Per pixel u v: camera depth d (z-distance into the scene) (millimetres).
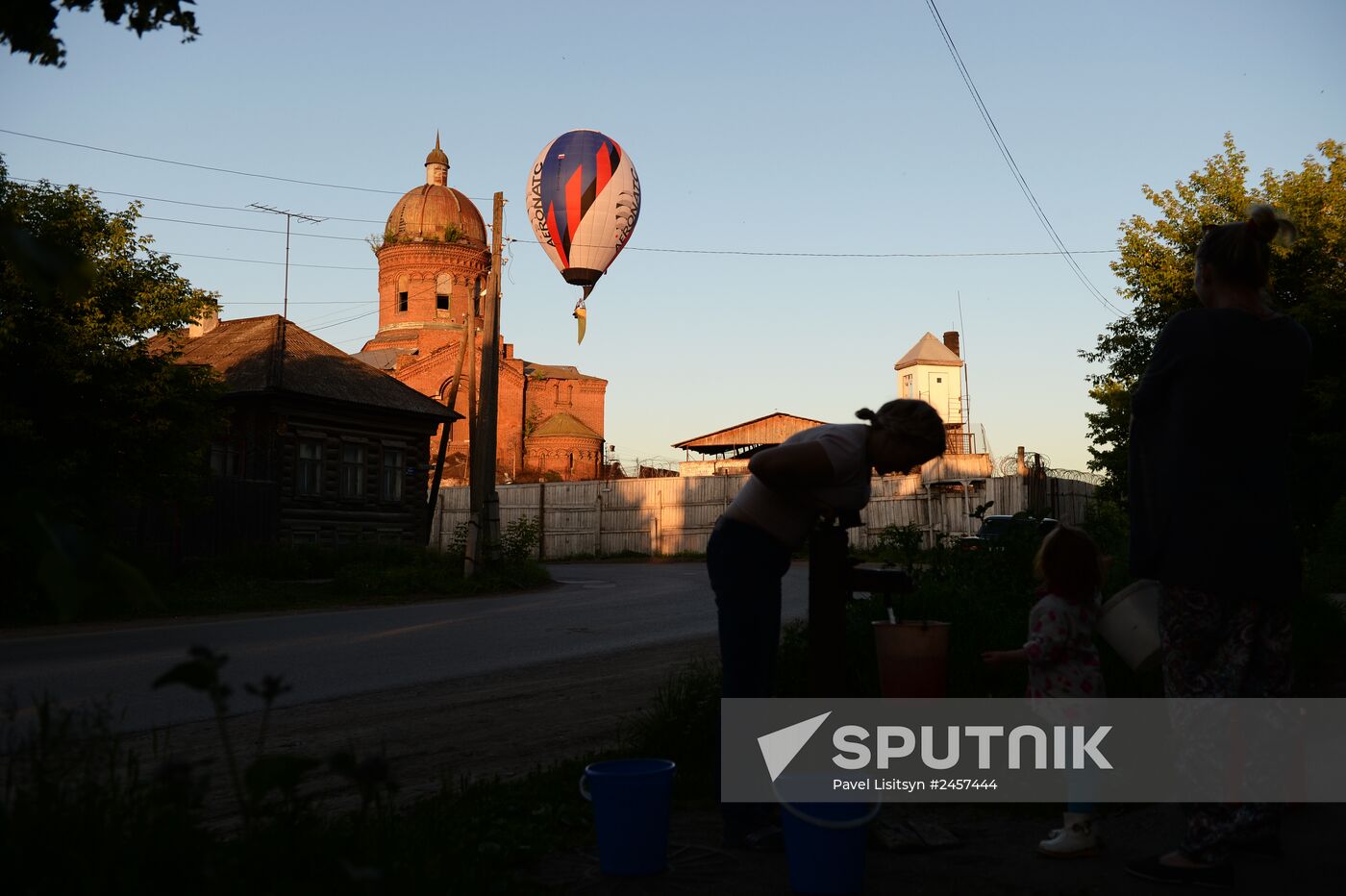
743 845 3938
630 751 5523
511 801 4516
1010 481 33438
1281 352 3438
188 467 18375
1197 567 3371
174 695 8375
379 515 29703
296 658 10789
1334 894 3182
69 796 3014
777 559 4066
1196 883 3326
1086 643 3992
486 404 23422
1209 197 23469
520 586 22812
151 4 2602
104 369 16719
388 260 64188
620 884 3510
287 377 27109
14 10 2410
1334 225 21422
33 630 13898
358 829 3098
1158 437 3545
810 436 3928
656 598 18359
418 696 8422
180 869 2613
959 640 6492
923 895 3342
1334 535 17281
